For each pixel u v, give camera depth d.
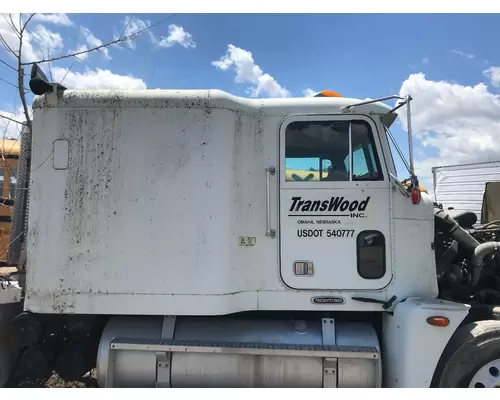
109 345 3.21
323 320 3.34
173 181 3.22
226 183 3.22
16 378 3.49
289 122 3.42
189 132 3.24
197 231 3.18
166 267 3.17
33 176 3.26
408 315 3.05
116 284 3.18
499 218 6.12
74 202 3.23
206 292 3.14
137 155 3.24
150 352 3.23
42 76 3.28
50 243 3.21
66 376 3.42
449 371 3.04
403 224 3.31
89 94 3.29
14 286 3.43
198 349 3.15
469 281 3.87
